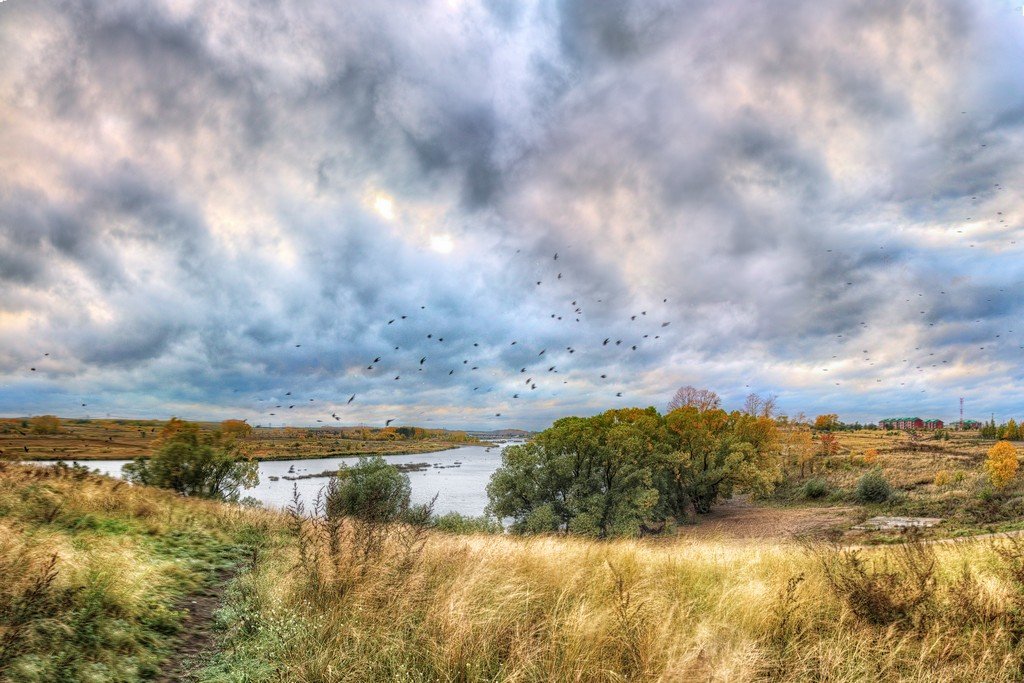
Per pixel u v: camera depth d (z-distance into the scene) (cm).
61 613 453
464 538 988
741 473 5562
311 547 777
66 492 1002
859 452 9188
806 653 474
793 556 851
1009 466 4491
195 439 2366
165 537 884
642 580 683
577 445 4806
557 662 448
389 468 2953
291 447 16325
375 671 431
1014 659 449
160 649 480
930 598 566
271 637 482
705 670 431
